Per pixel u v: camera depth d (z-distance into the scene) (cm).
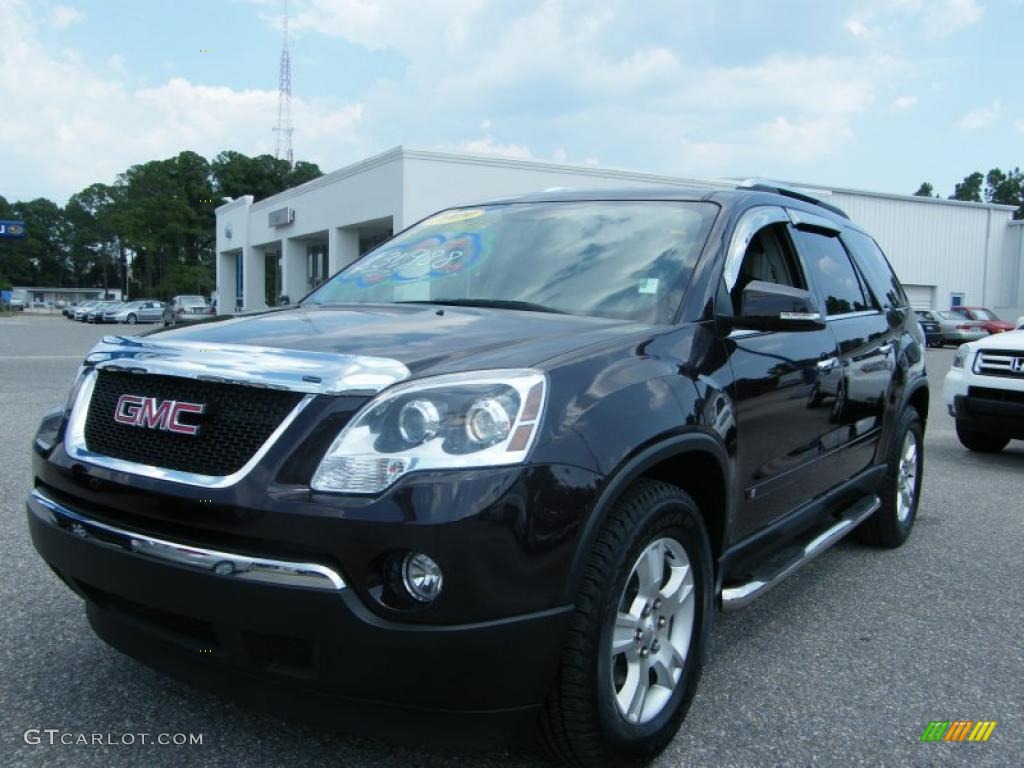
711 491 290
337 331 265
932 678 333
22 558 432
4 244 13225
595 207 371
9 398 1035
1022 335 846
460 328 270
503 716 217
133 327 4284
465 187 2541
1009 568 480
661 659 265
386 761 256
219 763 253
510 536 206
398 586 205
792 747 277
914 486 533
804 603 417
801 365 345
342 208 2983
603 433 229
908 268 4059
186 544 218
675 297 299
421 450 207
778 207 383
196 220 10612
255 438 219
